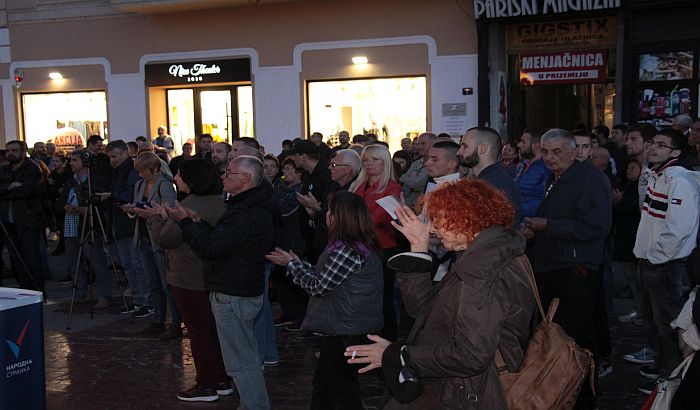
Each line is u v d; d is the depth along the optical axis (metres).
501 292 2.52
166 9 15.16
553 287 4.86
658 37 12.30
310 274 4.14
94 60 16.22
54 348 6.68
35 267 8.79
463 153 4.64
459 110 13.75
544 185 5.98
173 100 16.20
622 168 8.58
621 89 12.56
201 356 5.22
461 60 13.64
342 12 14.34
